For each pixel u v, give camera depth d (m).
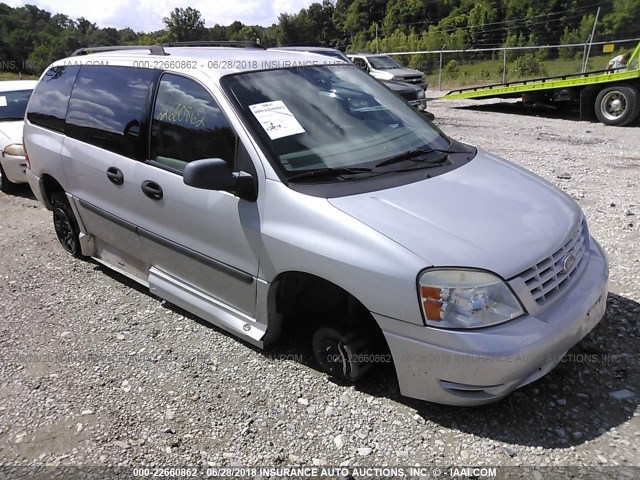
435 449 2.85
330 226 3.00
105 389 3.45
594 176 8.00
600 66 25.39
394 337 2.88
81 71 4.90
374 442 2.92
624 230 5.63
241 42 5.02
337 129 3.66
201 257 3.72
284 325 3.83
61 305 4.59
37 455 2.93
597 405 3.09
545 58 27.88
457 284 2.70
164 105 3.93
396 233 2.87
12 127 8.43
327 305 3.30
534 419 3.01
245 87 3.62
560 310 2.89
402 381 2.96
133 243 4.34
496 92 16.27
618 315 3.94
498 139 11.49
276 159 3.30
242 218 3.36
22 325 4.29
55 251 5.84
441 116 15.66
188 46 5.02
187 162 3.73
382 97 4.25
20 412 3.28
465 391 2.79
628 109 12.95
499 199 3.26
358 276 2.89
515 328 2.72
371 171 3.38
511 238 2.91
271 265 3.27
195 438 3.01
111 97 4.40
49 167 5.09
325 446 2.91
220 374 3.54
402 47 43.88
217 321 3.77
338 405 3.20
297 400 3.26
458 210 3.07
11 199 8.17
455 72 26.80
